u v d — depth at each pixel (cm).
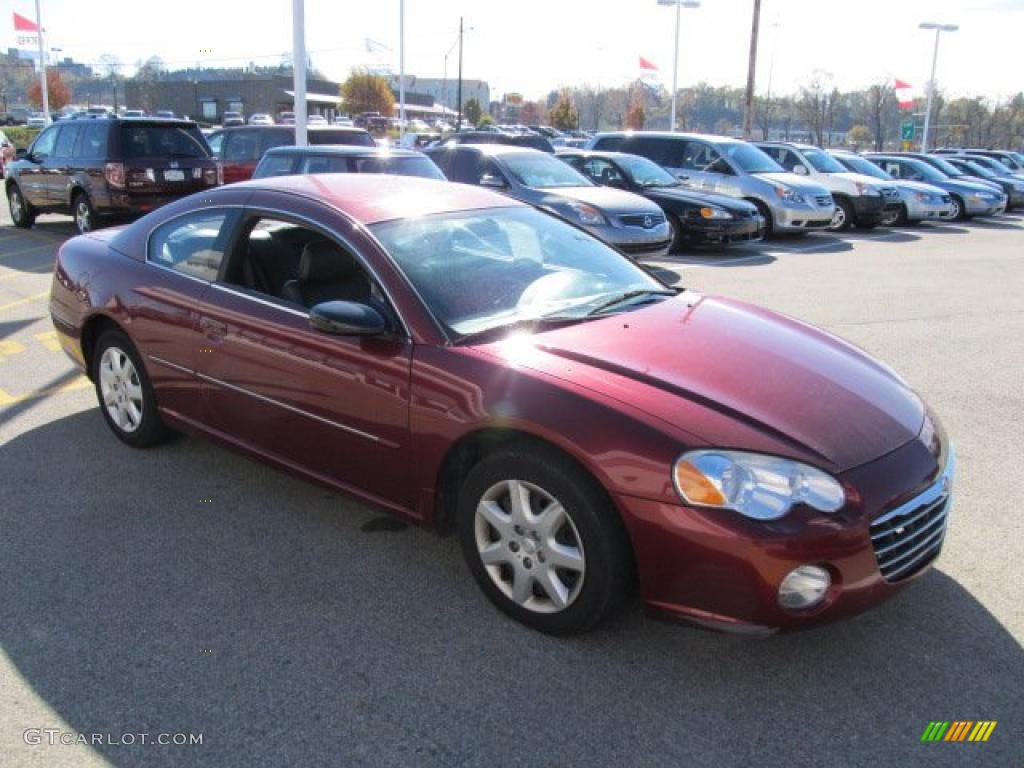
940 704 280
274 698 279
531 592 315
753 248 1450
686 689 286
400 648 306
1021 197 2411
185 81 8525
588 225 1049
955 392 620
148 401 459
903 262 1290
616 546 290
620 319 365
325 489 380
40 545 374
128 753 254
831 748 260
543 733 265
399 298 347
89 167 1245
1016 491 445
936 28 3841
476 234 400
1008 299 991
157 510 409
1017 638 315
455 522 352
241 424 405
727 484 270
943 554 376
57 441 492
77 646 304
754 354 338
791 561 265
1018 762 255
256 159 1480
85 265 485
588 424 287
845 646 310
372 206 394
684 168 1579
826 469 277
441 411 321
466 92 12469
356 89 6781
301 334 368
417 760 253
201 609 328
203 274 423
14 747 256
